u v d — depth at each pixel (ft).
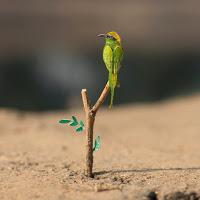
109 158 22.40
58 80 75.15
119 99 66.13
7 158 22.50
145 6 141.59
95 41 104.78
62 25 117.91
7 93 68.08
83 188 16.37
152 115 40.50
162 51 98.12
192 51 99.09
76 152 24.38
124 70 80.79
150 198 15.62
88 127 17.25
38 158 22.40
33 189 16.33
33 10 130.21
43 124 34.04
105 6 138.72
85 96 16.99
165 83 74.23
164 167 19.85
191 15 136.15
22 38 103.24
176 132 32.99
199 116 37.58
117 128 35.70
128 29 119.65
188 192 16.02
